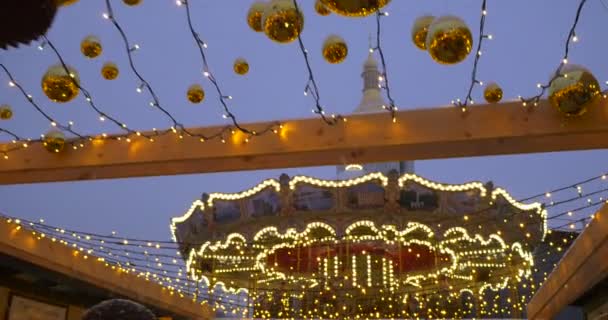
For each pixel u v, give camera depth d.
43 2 1.36
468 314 16.92
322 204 13.60
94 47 3.72
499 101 4.20
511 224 12.52
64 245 8.23
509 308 16.55
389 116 4.71
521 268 14.48
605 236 6.18
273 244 13.99
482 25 3.08
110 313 1.16
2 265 8.05
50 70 3.52
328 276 14.88
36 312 8.84
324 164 5.00
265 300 15.85
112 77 4.15
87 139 5.15
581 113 4.00
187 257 13.59
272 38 2.98
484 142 4.58
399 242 14.32
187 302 11.52
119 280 9.39
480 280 15.17
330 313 15.13
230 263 15.31
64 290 9.45
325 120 4.35
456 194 13.00
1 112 4.93
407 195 13.31
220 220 14.15
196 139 4.98
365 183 13.38
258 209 13.80
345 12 2.11
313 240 13.71
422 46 3.26
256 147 4.87
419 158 4.88
